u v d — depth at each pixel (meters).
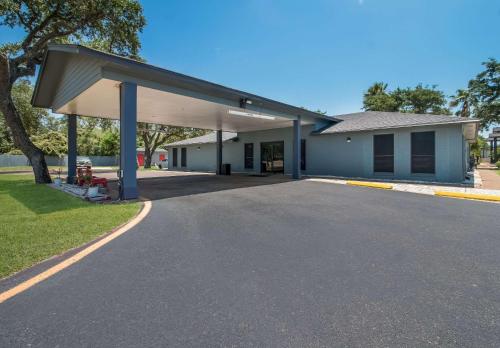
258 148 19.28
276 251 3.59
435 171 11.95
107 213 5.63
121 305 2.29
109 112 12.48
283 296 2.44
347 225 4.90
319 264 3.17
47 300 2.36
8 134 34.41
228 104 10.63
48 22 13.09
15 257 3.27
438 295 2.47
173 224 4.93
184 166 25.67
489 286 2.65
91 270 2.98
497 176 15.94
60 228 4.50
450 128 11.57
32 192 9.03
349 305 2.30
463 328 1.98
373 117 15.84
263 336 1.89
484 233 4.41
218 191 9.34
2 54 10.87
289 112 13.48
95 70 7.34
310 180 13.11
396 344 1.81
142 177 16.08
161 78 8.00
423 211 6.05
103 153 40.50
